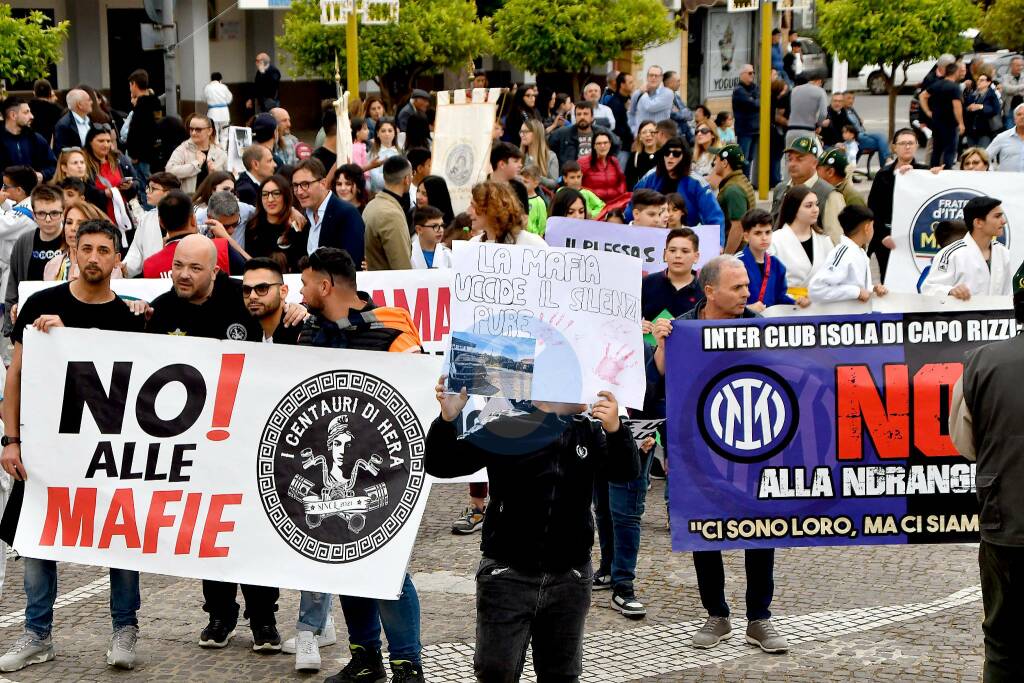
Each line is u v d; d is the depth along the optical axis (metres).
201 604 7.22
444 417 5.07
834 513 6.41
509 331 5.17
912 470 6.39
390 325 6.34
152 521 6.20
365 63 24.00
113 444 6.22
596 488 7.29
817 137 21.16
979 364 5.28
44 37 19.44
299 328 6.41
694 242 7.36
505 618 4.95
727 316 6.50
